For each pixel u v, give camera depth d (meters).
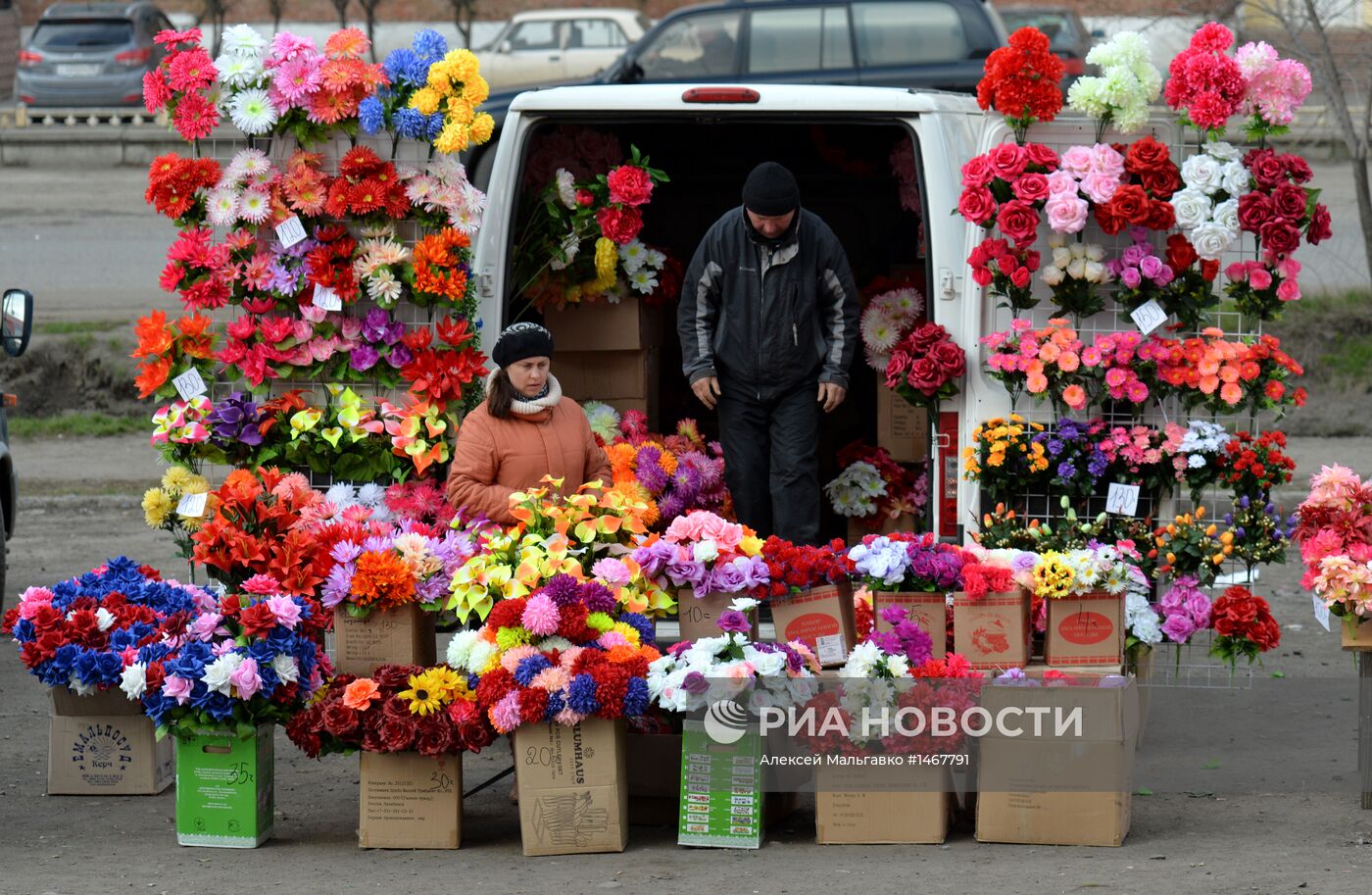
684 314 11.91
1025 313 11.03
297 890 8.49
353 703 9.09
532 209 12.26
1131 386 10.73
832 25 23.08
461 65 10.81
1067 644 9.73
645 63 23.62
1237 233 10.73
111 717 10.58
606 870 8.78
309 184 10.88
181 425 10.91
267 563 9.78
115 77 41.69
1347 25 23.86
